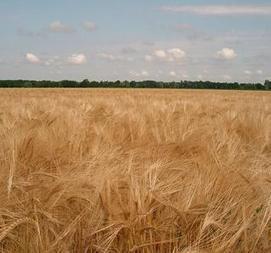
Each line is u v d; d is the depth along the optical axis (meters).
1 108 9.17
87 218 2.29
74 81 106.00
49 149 3.52
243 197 2.58
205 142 3.88
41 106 9.02
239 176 2.78
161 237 2.18
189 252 2.01
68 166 3.17
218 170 2.84
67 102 12.78
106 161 3.11
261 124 5.72
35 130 4.29
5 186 2.52
